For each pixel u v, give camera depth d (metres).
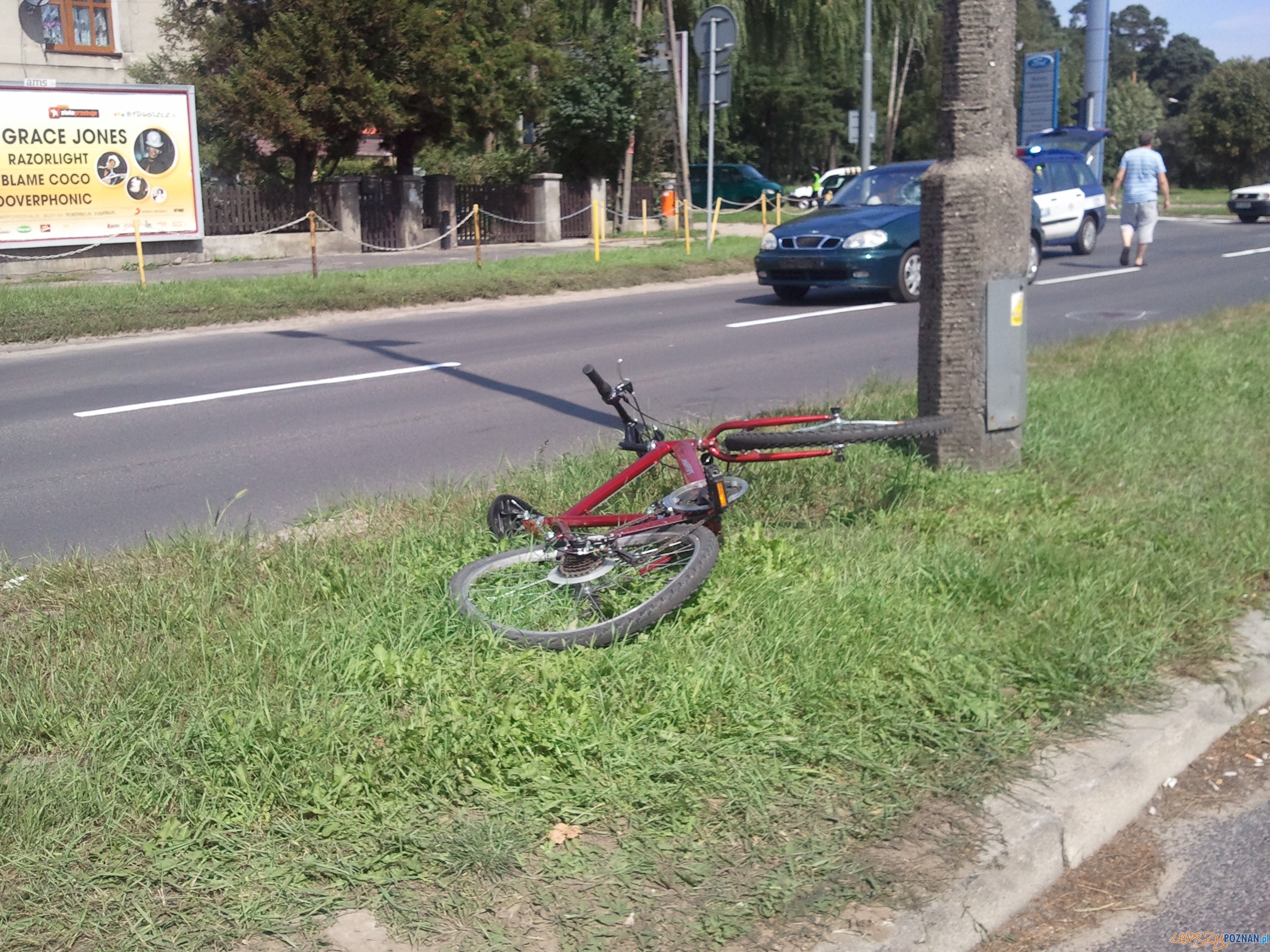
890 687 3.86
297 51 21.94
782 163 71.25
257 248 21.95
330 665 3.95
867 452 6.48
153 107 20.16
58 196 19.34
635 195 30.78
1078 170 22.39
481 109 24.69
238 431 8.52
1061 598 4.54
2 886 2.89
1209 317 12.41
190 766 3.33
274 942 2.73
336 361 11.65
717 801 3.28
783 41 35.06
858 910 2.86
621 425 8.52
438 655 4.10
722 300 16.67
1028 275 6.75
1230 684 4.10
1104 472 6.46
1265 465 6.52
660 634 4.20
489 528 5.48
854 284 15.21
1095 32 35.84
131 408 9.41
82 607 4.64
